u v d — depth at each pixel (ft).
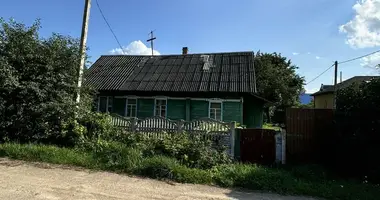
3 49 30.12
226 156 27.86
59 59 32.09
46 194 16.35
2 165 22.57
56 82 31.12
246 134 31.04
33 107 29.32
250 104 60.90
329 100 120.67
